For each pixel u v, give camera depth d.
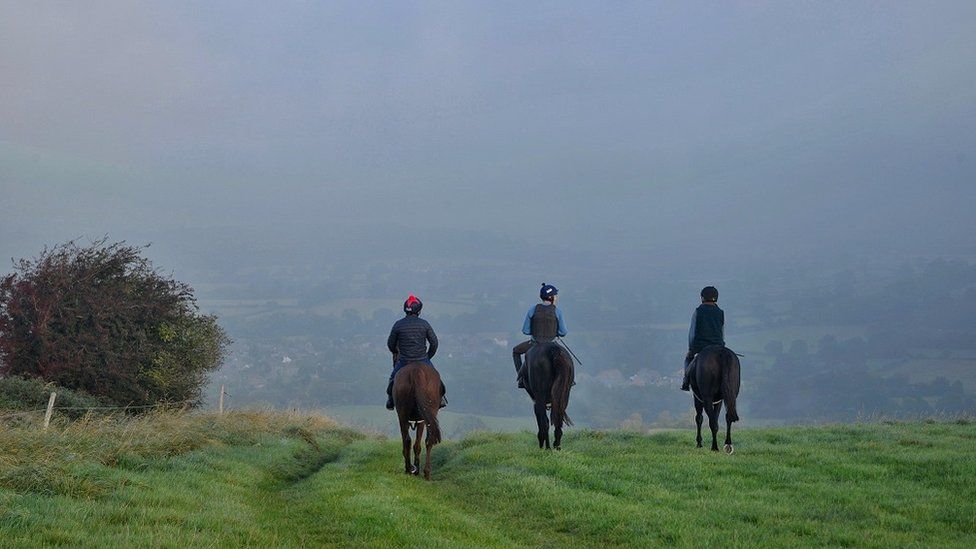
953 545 9.45
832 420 23.77
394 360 17.05
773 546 9.62
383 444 23.97
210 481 13.71
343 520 11.14
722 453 15.88
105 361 29.88
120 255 31.91
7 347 28.89
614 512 11.38
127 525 9.52
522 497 12.86
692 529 10.45
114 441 14.95
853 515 11.05
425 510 11.84
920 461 14.06
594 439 19.48
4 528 8.86
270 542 9.91
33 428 14.98
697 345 17.03
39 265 30.58
